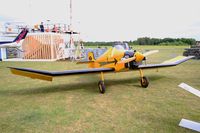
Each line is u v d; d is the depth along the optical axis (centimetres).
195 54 1869
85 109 471
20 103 524
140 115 425
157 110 454
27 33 1983
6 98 575
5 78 933
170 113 432
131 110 459
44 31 2186
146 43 8519
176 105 490
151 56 2256
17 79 904
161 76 931
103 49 774
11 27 2373
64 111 458
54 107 488
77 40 2394
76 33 2350
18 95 611
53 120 404
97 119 406
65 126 373
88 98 570
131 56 660
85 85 757
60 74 555
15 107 490
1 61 1900
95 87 719
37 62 1762
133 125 372
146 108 470
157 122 384
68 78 910
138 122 386
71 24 2269
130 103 514
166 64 752
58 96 595
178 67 1266
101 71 621
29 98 575
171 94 601
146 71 1102
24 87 730
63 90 677
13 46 1848
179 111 445
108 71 641
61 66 1409
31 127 370
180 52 3011
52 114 439
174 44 8569
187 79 845
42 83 803
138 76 938
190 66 1312
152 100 538
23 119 410
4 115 434
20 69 556
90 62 825
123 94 609
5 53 2088
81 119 407
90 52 833
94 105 502
